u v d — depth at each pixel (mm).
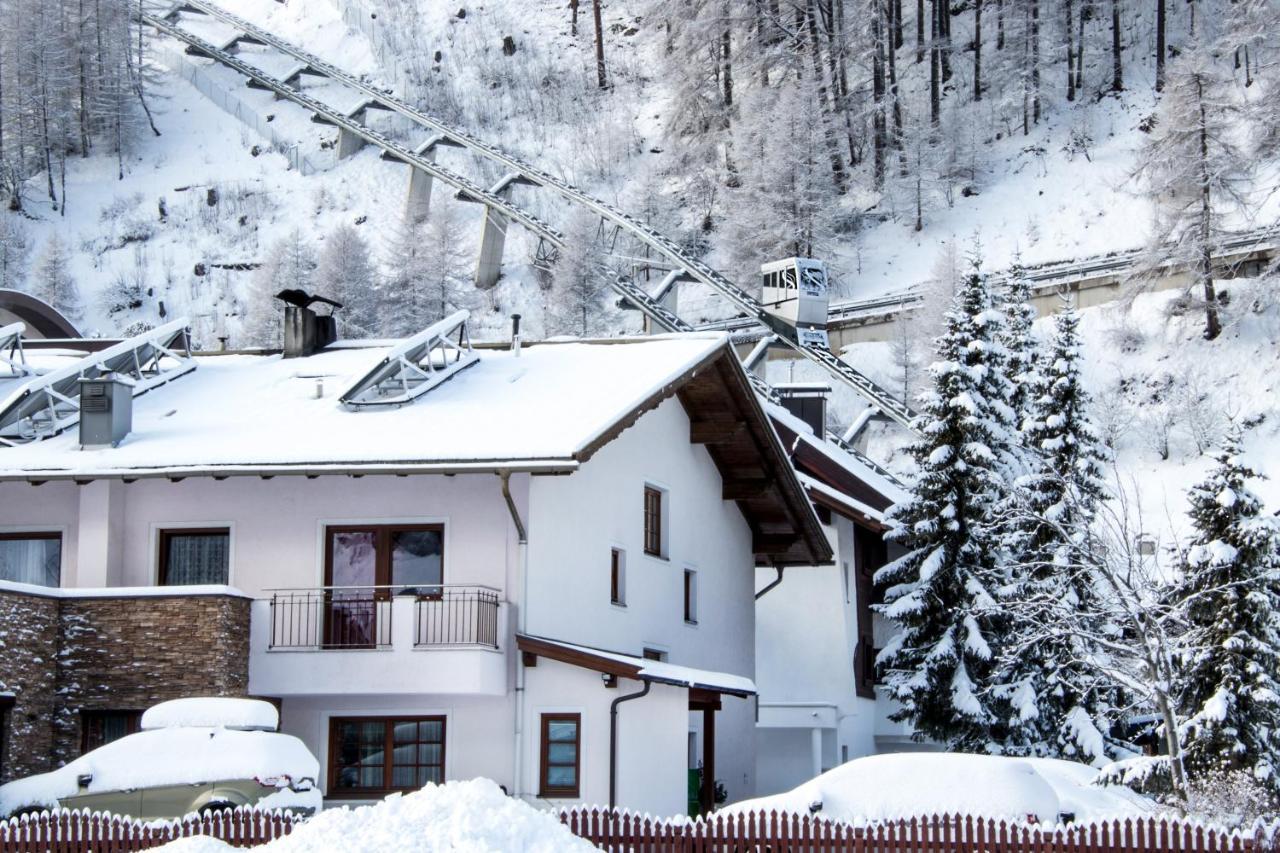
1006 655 27359
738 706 36125
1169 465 67938
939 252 97250
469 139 115375
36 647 25359
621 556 30594
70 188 128750
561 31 141875
